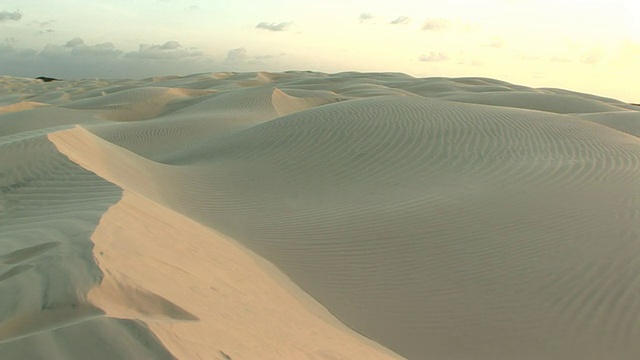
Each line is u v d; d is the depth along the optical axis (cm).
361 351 537
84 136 1291
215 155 1736
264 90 3706
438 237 978
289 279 800
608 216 1028
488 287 813
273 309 548
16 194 852
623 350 674
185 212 1073
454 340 687
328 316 682
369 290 804
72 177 922
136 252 516
